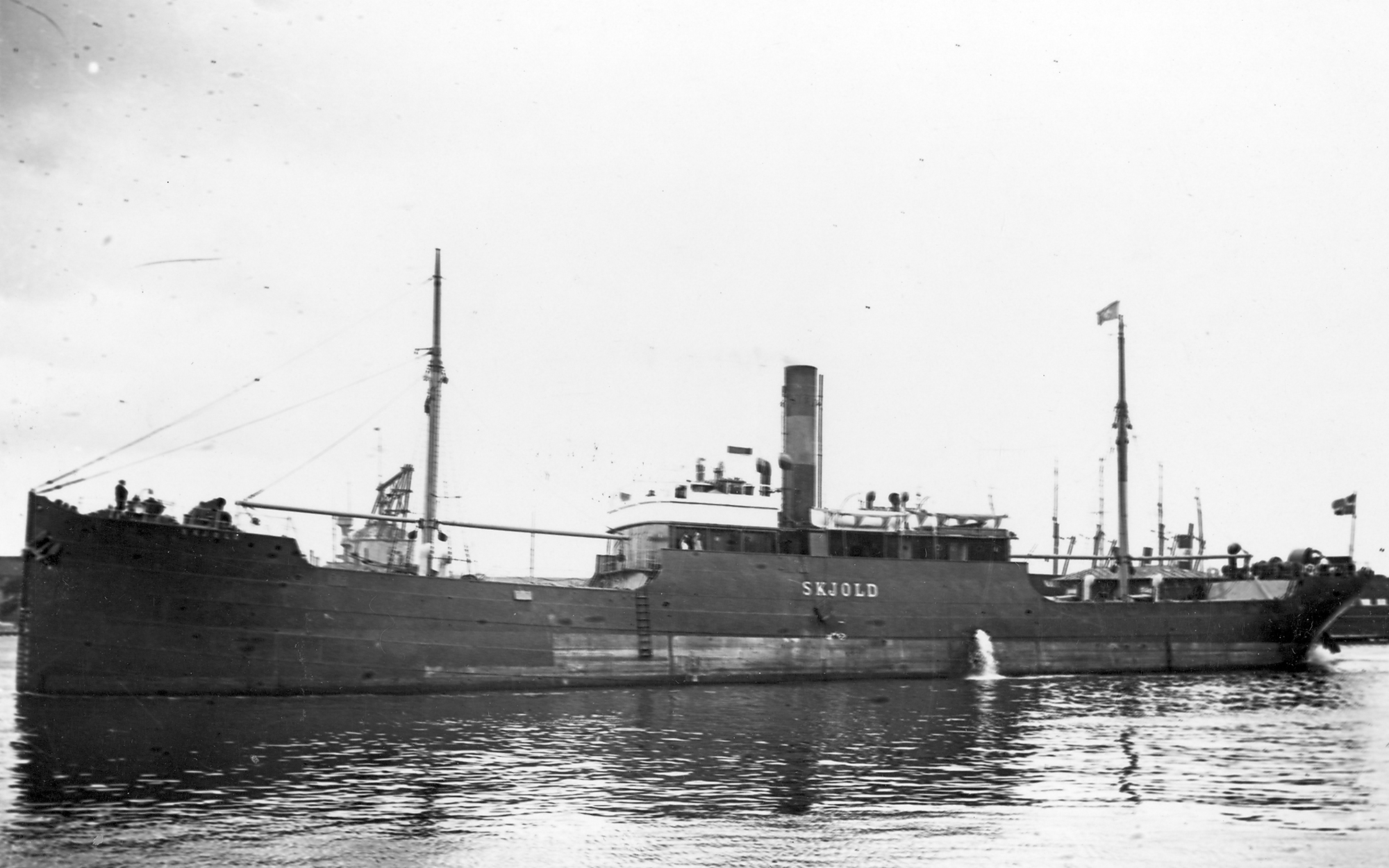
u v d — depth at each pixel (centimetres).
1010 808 2438
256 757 2973
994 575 5447
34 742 3173
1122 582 6012
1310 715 3947
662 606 4794
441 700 4184
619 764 2920
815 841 2166
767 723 3656
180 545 4084
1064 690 4781
